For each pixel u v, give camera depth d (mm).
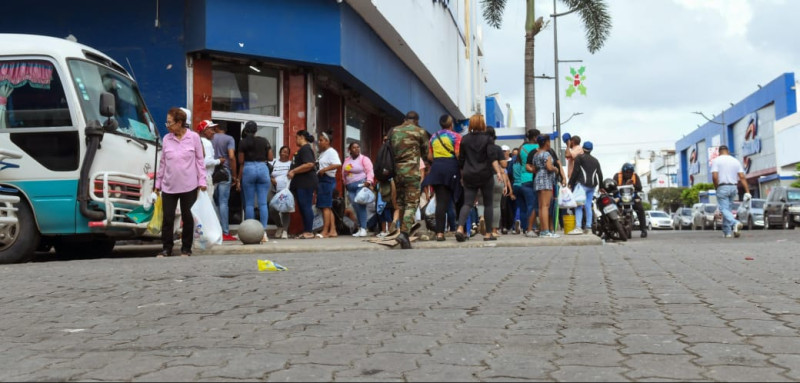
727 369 2662
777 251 8812
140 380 2650
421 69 23094
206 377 2674
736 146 82500
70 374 2785
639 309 4141
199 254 10117
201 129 11758
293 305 4535
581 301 4492
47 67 8711
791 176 61438
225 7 13914
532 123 25938
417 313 4129
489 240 11250
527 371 2680
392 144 10555
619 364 2770
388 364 2840
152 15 14047
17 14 14305
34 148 8586
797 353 2930
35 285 5895
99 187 8656
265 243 11102
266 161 12188
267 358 2992
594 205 16172
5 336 3703
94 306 4688
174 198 9328
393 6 18250
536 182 12172
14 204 8562
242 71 14891
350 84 17531
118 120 9250
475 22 37938
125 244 13719
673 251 9047
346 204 18297
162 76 14008
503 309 4215
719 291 4898
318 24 15086
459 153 11117
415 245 10625
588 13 27641
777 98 65688
